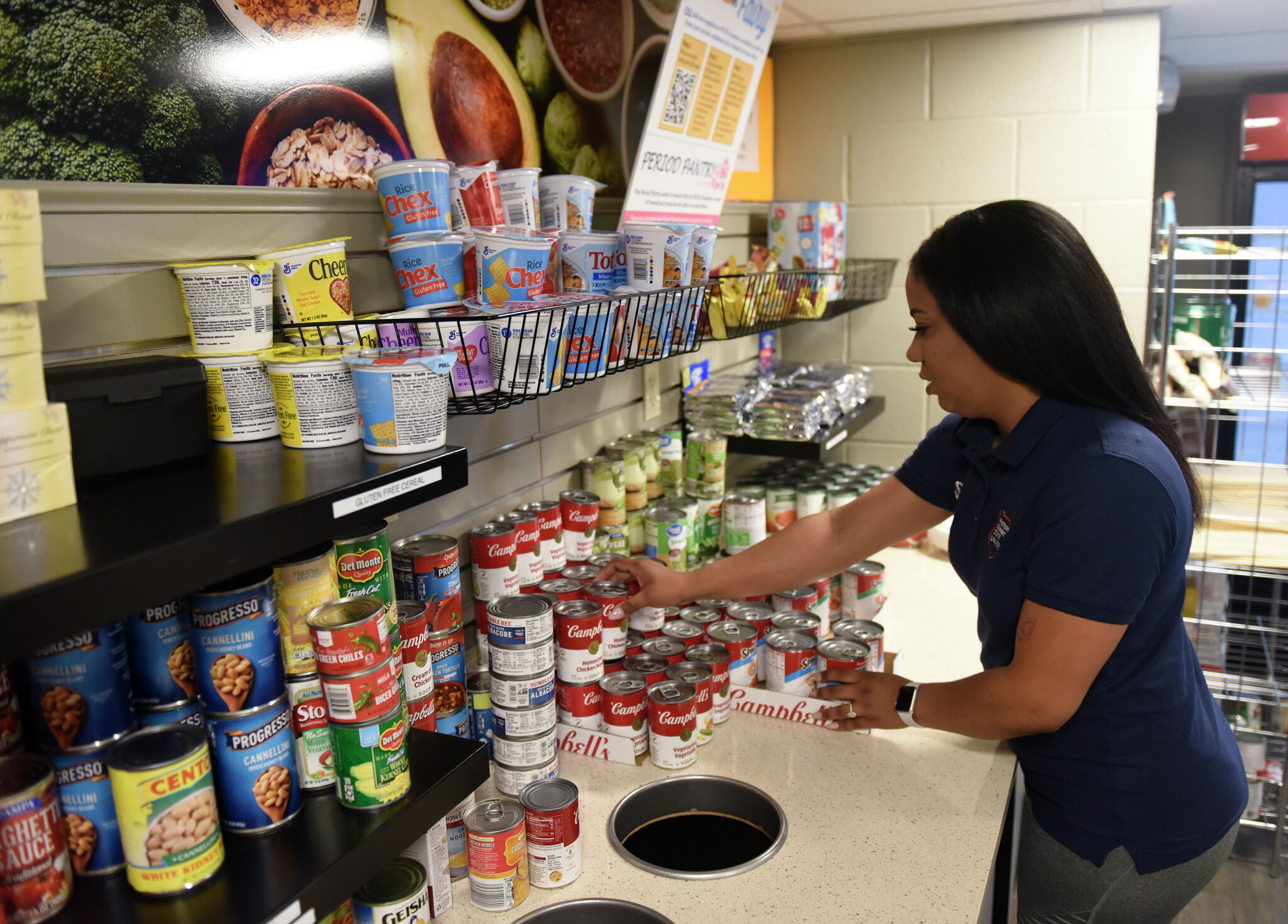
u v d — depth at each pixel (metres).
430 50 1.45
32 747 0.81
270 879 0.82
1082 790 1.31
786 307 2.33
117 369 0.87
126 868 0.81
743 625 1.66
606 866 1.22
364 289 1.34
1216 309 2.87
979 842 1.25
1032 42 2.70
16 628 0.55
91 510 0.74
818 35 2.85
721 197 2.28
